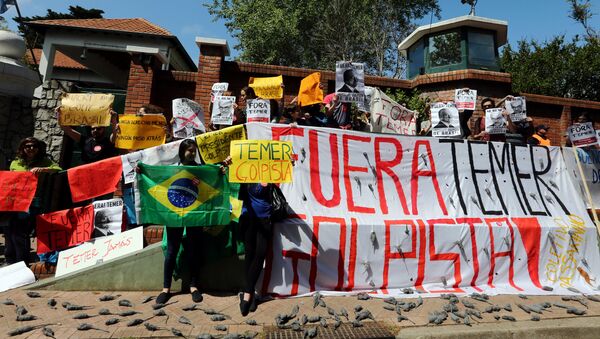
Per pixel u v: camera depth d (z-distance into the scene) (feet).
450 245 15.48
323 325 11.28
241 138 15.79
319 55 80.12
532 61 55.47
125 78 49.24
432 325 11.48
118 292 13.93
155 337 10.49
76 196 14.70
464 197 16.79
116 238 15.26
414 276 14.97
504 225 16.16
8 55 25.50
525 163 18.22
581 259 16.49
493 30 32.35
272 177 13.25
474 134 22.48
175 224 13.29
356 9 74.18
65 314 11.88
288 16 68.59
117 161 15.11
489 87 28.32
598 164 19.26
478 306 13.25
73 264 14.73
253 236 13.12
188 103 17.42
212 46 25.27
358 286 14.49
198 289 13.74
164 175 13.64
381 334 10.78
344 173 16.25
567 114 30.96
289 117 20.36
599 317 12.59
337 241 14.56
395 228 15.16
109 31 35.01
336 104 19.71
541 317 12.44
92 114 16.24
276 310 12.51
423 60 34.47
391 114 22.39
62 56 57.36
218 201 13.94
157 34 35.50
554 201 17.67
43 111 24.97
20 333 10.53
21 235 15.81
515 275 15.81
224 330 10.92
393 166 16.84
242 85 26.43
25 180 14.79
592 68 49.37
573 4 58.29
